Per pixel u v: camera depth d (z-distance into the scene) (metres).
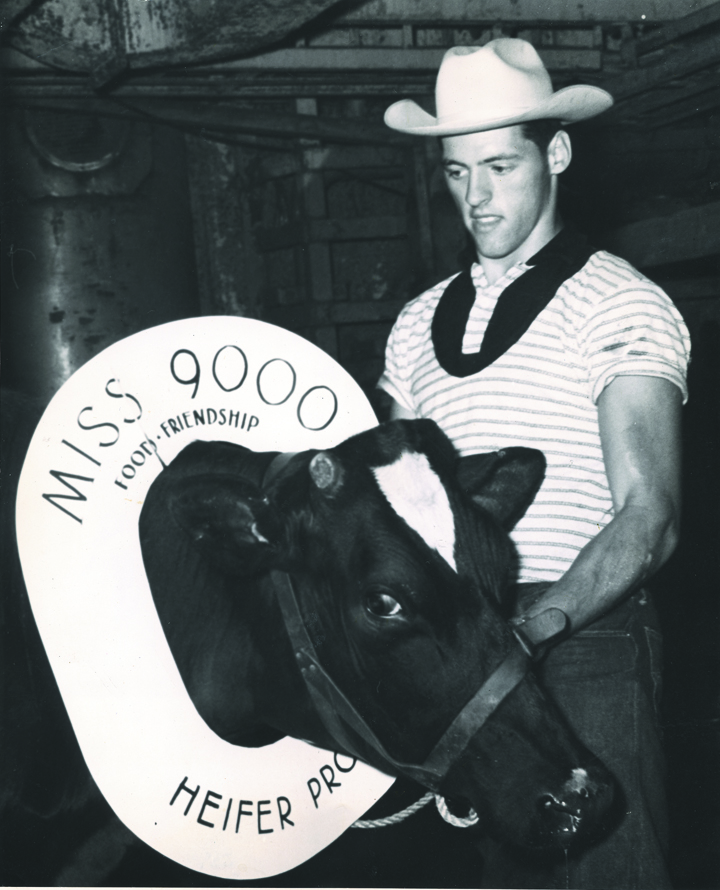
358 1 3.35
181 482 1.42
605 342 1.52
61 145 4.03
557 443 1.57
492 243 1.65
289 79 3.65
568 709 1.50
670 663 3.62
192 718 1.51
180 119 4.06
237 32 3.09
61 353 4.08
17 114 3.94
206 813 1.52
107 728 1.45
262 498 1.40
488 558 1.35
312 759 1.61
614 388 1.50
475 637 1.29
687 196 4.04
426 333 1.79
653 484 1.45
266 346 1.62
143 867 1.74
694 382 3.94
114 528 1.49
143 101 3.99
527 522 1.56
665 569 3.84
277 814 1.57
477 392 1.63
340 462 1.37
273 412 1.63
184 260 4.52
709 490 3.88
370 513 1.34
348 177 4.77
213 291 5.11
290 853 1.58
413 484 1.36
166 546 1.52
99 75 3.20
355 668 1.38
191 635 1.52
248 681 1.53
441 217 4.11
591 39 3.51
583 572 1.38
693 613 3.76
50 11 3.08
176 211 4.46
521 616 1.36
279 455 1.53
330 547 1.36
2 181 2.42
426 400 1.73
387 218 4.65
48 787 1.53
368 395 1.90
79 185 4.06
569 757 1.28
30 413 1.63
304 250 4.71
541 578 1.56
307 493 1.41
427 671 1.30
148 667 1.48
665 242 3.24
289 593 1.45
